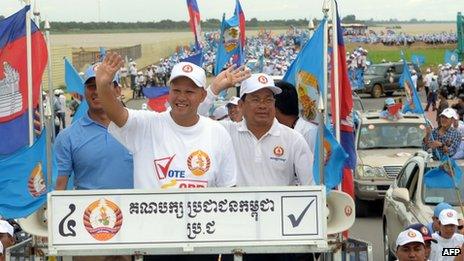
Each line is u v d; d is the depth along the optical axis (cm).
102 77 593
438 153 1507
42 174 675
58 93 2995
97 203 571
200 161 607
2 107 761
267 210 574
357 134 1933
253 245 573
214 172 611
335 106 767
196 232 572
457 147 1572
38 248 655
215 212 573
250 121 689
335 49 773
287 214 574
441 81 4884
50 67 795
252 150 695
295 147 698
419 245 784
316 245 575
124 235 571
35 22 782
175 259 648
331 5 779
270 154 695
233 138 696
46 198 637
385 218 1362
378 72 5344
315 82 802
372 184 1762
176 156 607
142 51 8675
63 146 718
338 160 650
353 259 679
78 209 571
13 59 765
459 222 1073
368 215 1798
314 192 573
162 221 572
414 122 1956
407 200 1212
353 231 1606
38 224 675
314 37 796
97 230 571
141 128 610
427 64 8238
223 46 1855
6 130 762
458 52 4303
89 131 717
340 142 771
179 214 573
